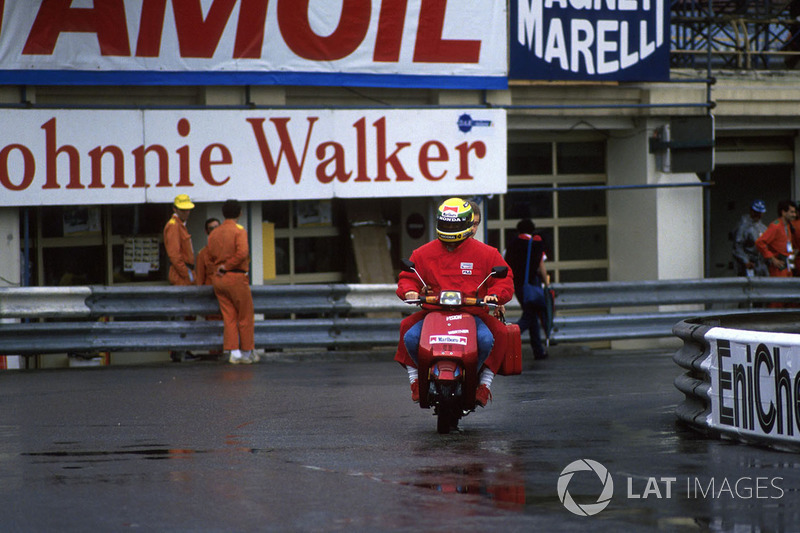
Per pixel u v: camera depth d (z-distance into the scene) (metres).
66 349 50.09
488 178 60.19
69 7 53.00
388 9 58.12
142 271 59.38
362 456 27.42
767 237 62.25
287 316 61.53
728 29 68.69
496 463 26.28
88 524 20.39
